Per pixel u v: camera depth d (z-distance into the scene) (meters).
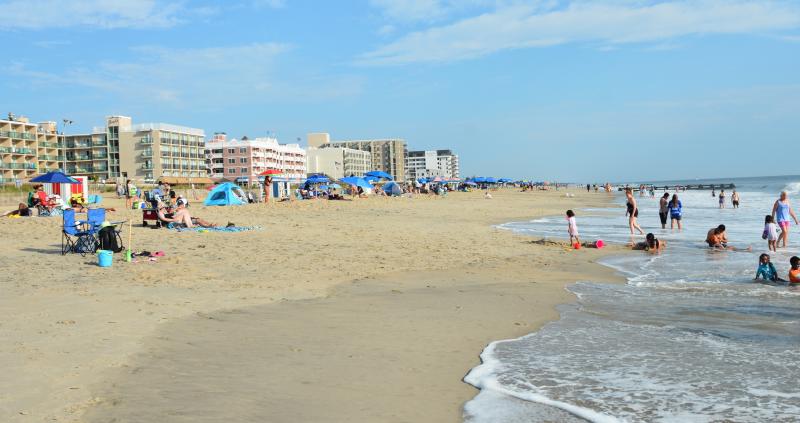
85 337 7.20
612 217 36.47
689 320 8.77
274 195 51.19
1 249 16.81
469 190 106.62
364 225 27.62
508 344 7.41
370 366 6.37
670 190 129.50
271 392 5.47
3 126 99.50
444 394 5.59
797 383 5.84
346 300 10.05
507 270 13.92
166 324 7.98
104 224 16.14
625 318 8.92
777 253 17.09
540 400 5.43
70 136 118.38
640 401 5.41
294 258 15.46
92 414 4.81
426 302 9.93
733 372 6.23
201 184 93.81
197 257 15.38
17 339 7.06
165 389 5.46
